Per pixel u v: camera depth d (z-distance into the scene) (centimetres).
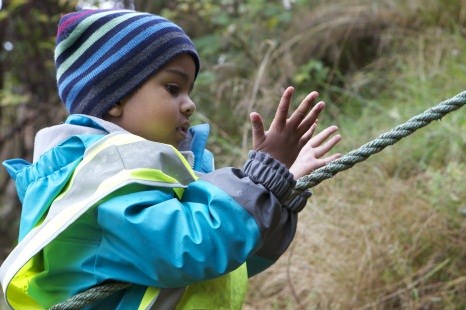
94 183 175
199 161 208
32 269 188
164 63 195
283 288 397
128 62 195
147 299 174
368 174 411
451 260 361
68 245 179
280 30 609
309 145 217
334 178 412
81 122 195
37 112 677
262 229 168
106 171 175
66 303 174
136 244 168
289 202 189
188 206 171
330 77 560
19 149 689
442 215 370
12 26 668
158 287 175
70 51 202
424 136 434
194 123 551
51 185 182
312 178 186
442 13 546
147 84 196
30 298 188
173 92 198
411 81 501
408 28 559
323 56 584
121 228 169
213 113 557
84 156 181
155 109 195
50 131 195
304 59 582
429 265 358
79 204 173
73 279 181
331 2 597
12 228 680
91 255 177
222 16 602
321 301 370
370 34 572
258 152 179
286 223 189
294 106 539
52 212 177
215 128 527
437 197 376
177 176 183
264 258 198
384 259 364
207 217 167
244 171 177
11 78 685
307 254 388
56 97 685
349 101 534
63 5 660
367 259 366
